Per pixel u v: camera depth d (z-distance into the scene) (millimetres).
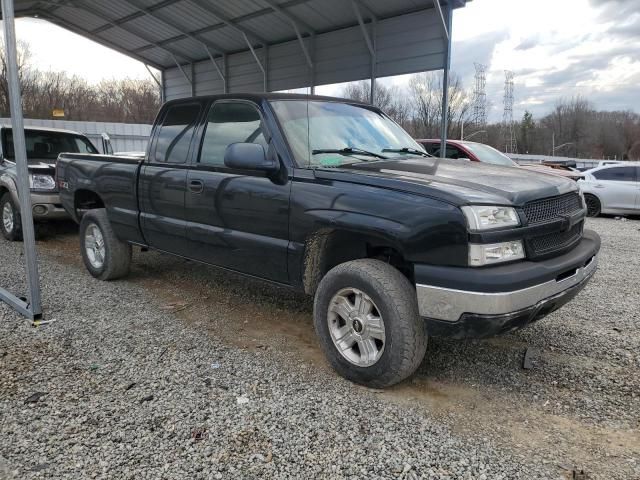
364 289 3195
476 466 2496
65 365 3555
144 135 22125
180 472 2426
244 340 4117
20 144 4223
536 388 3354
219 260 4281
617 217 13578
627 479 2416
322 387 3305
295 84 14922
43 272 6141
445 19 11250
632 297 5457
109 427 2795
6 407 2986
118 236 5531
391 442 2691
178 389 3234
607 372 3586
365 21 12750
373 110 4805
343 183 3344
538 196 3143
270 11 12938
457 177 3311
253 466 2475
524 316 2896
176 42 16406
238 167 3596
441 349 3965
